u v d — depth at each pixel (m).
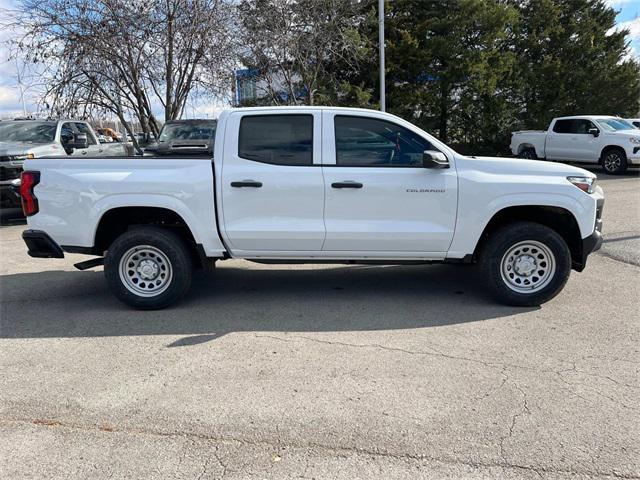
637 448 2.91
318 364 4.00
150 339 4.56
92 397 3.57
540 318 4.90
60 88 14.64
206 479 2.72
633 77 24.80
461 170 5.07
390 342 4.40
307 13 17.72
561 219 5.34
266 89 19.36
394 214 5.09
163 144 12.02
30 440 3.09
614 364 3.92
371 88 20.22
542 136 18.66
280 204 5.11
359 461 2.84
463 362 3.99
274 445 3.00
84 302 5.66
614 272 6.36
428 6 20.80
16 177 10.60
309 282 6.27
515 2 23.72
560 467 2.77
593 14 26.41
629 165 16.34
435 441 3.00
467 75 20.53
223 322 4.96
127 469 2.81
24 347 4.42
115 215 5.43
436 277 6.41
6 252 8.27
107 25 13.75
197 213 5.14
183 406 3.43
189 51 14.84
